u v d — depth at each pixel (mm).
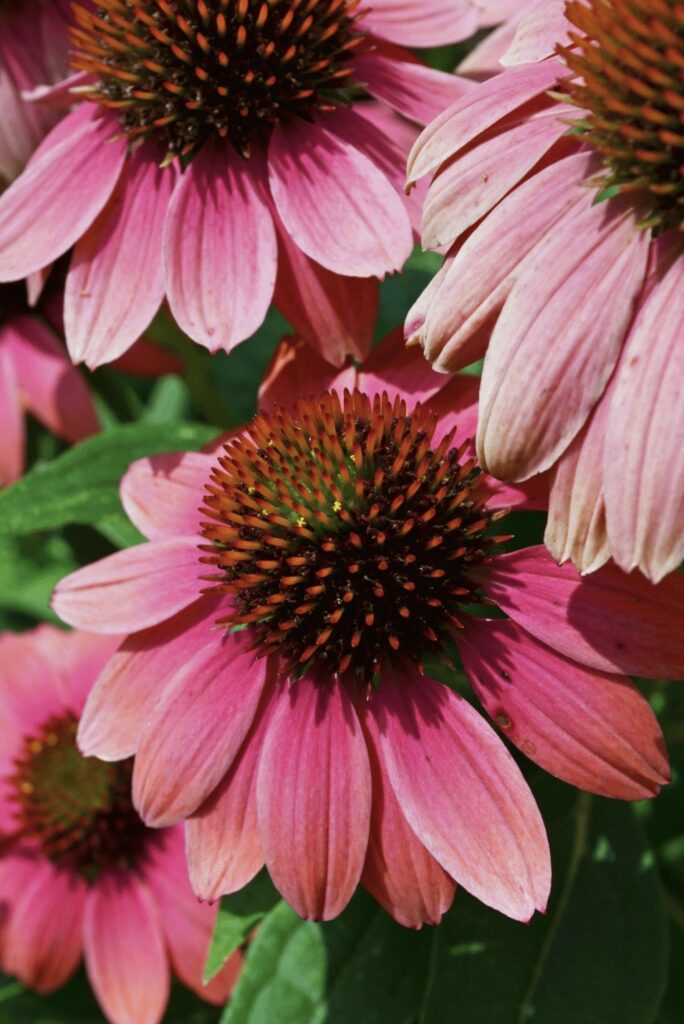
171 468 373
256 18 365
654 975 361
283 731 342
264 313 359
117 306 371
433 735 337
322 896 333
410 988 369
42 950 437
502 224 317
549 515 312
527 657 336
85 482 400
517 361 310
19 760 448
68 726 447
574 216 315
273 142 368
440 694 340
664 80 309
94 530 461
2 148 417
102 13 378
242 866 340
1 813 448
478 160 323
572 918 365
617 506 302
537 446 310
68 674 459
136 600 356
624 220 312
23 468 473
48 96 391
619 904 367
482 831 329
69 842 436
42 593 516
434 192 326
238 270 363
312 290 364
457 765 334
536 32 332
